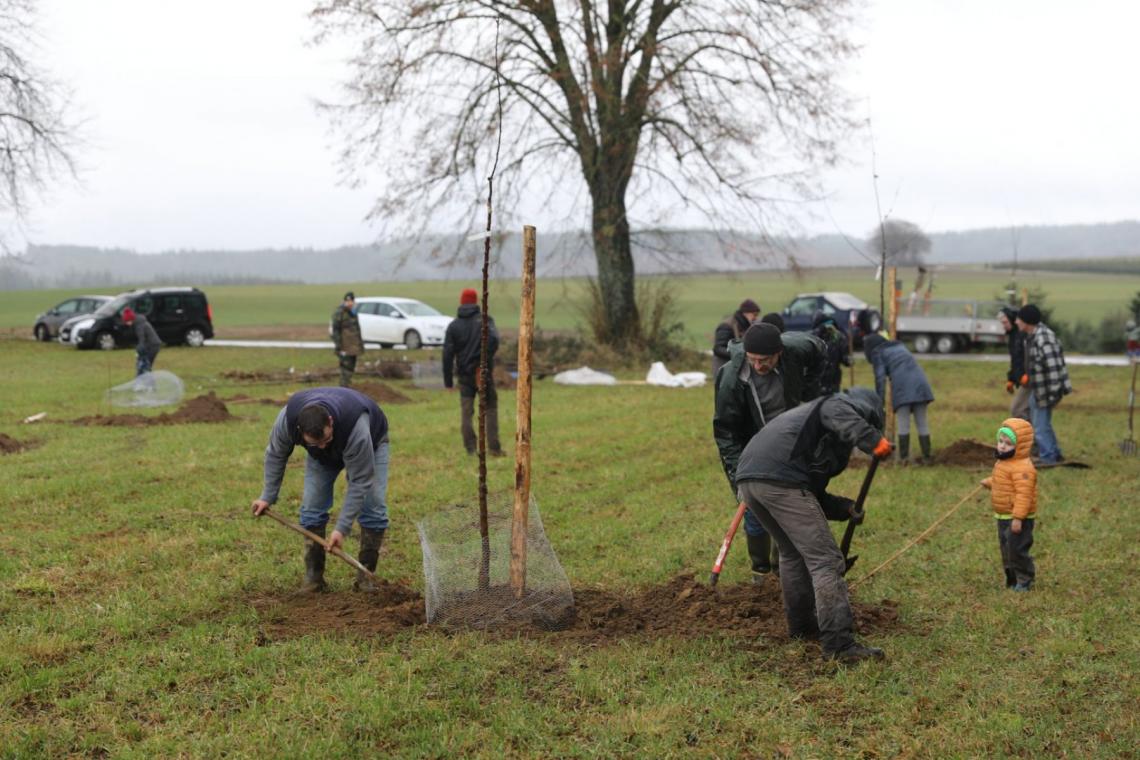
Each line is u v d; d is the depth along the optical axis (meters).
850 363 11.52
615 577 7.39
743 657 5.68
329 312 65.06
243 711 4.90
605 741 4.62
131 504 9.45
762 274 126.81
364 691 5.09
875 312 12.66
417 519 9.15
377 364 25.20
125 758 4.39
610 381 23.78
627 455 12.97
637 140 26.20
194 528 8.59
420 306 35.22
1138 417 17.02
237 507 9.39
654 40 25.27
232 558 7.75
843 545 6.12
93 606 6.44
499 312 62.94
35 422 15.49
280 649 5.68
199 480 10.62
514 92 26.05
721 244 27.42
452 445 13.34
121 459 11.89
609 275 29.02
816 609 5.71
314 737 4.62
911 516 9.35
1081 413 17.64
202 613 6.41
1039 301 40.41
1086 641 6.00
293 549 7.99
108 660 5.54
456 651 5.71
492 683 5.32
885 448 5.55
